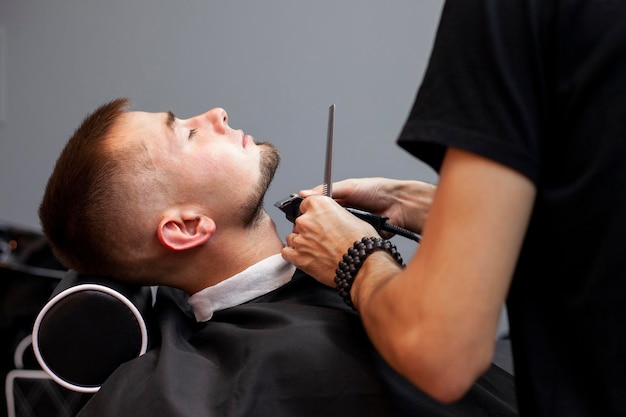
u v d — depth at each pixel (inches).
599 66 24.9
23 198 98.7
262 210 50.6
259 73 87.8
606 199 25.4
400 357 26.8
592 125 25.3
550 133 26.5
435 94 26.7
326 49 85.7
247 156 49.3
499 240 25.2
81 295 42.4
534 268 28.6
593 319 26.4
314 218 40.1
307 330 41.1
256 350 40.1
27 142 96.9
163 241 46.5
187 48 89.8
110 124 47.5
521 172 25.2
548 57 25.8
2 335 68.3
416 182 53.2
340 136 85.8
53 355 42.3
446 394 26.3
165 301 48.9
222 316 46.8
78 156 46.5
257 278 48.3
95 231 46.0
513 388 45.0
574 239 26.4
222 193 47.6
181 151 47.3
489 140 25.2
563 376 27.9
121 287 44.5
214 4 88.4
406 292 26.8
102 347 42.5
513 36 25.7
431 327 25.6
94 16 92.4
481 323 25.4
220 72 88.9
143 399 38.3
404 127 27.6
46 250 71.4
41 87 95.3
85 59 93.4
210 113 49.6
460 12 26.9
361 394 38.6
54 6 93.5
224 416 37.8
